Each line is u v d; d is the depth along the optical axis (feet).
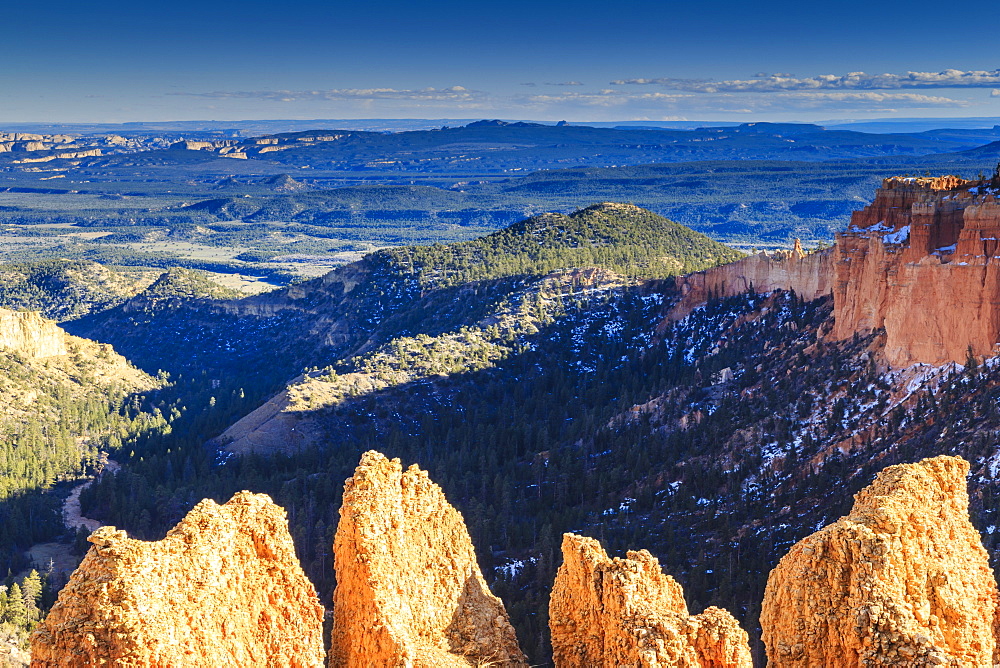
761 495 413.39
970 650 132.36
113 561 103.91
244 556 114.73
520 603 343.87
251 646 112.78
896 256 456.04
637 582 126.62
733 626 122.62
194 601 107.86
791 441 439.22
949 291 407.64
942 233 437.58
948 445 363.35
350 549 126.72
